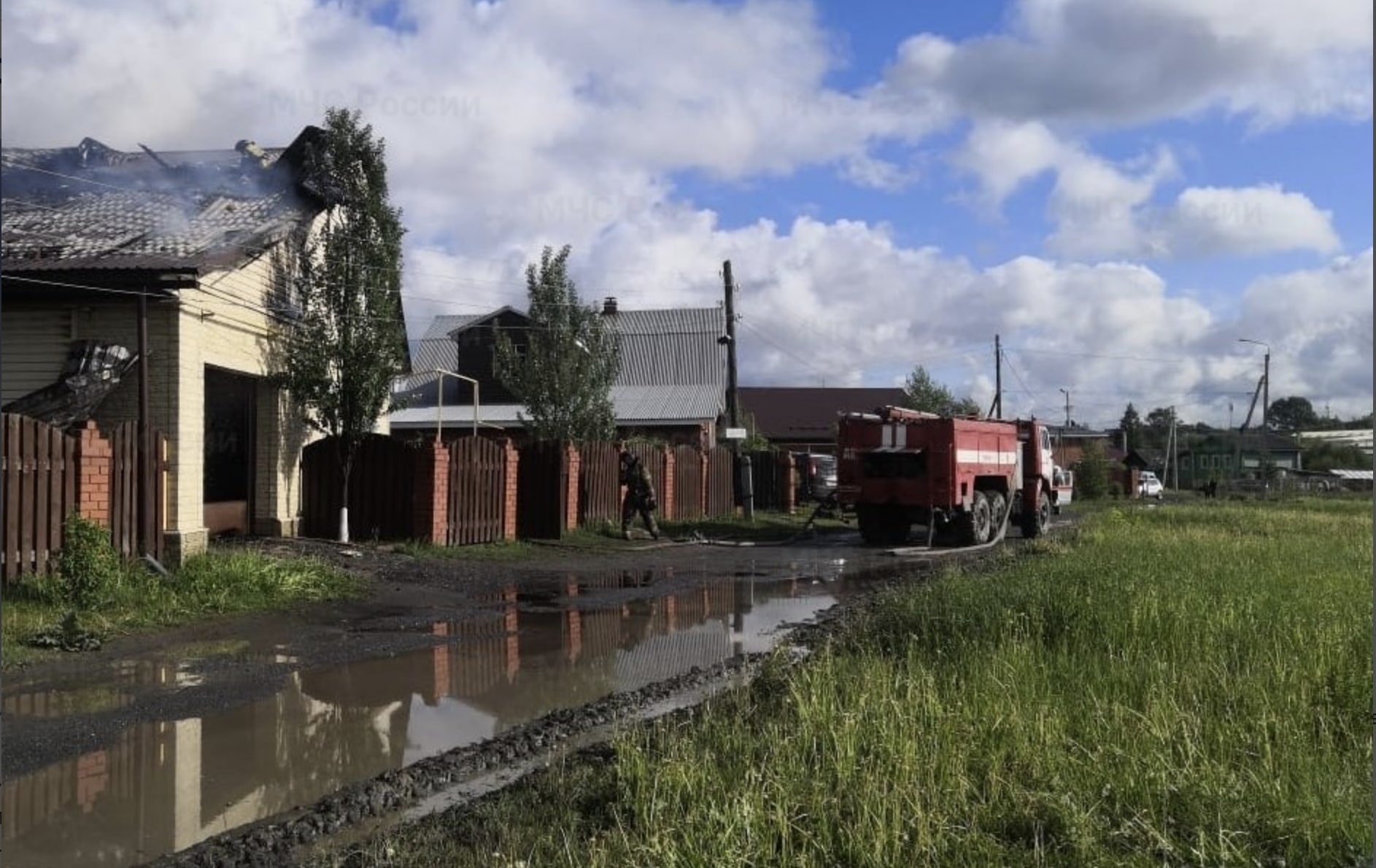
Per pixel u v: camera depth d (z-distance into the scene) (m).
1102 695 6.24
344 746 6.24
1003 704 5.73
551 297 27.14
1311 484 69.19
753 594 13.54
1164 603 8.77
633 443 24.62
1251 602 8.91
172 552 11.98
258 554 11.95
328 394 15.24
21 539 9.66
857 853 4.12
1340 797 4.48
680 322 45.47
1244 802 4.48
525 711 7.20
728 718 6.38
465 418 36.41
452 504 16.64
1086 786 4.71
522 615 11.32
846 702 6.04
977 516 21.72
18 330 12.44
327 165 15.46
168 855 4.56
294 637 9.47
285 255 15.37
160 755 5.97
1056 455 54.22
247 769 5.77
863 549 20.69
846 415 21.48
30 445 9.77
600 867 4.04
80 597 9.48
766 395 65.62
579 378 27.22
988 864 3.99
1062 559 13.92
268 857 4.55
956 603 9.34
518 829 4.66
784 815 4.31
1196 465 96.25
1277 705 5.79
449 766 5.81
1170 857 4.08
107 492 10.80
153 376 12.38
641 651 9.48
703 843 4.12
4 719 6.54
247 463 15.55
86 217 13.38
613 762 5.65
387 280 15.75
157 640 8.98
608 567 16.33
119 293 12.07
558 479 18.98
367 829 4.94
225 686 7.57
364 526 16.31
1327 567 12.98
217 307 13.37
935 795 4.53
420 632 10.05
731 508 28.25
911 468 21.00
